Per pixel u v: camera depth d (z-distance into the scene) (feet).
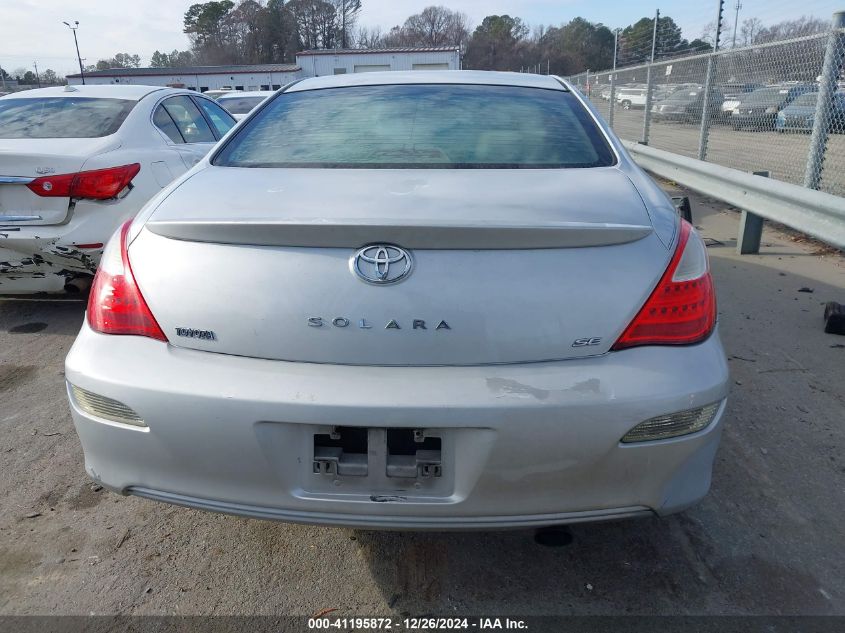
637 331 5.45
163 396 5.46
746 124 22.62
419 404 5.17
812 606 6.38
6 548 7.22
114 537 7.43
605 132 8.22
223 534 7.50
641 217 5.99
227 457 5.48
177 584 6.73
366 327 5.32
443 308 5.30
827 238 13.30
